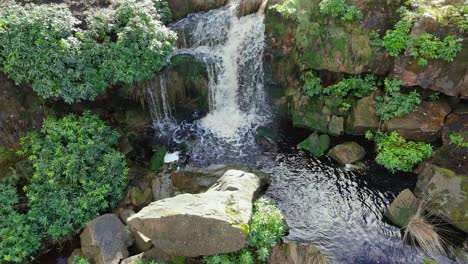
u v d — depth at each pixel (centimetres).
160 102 922
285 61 913
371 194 750
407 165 776
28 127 782
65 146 752
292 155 862
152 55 794
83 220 691
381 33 795
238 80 977
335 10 808
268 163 845
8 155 742
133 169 827
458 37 718
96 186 716
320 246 653
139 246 657
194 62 915
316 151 861
